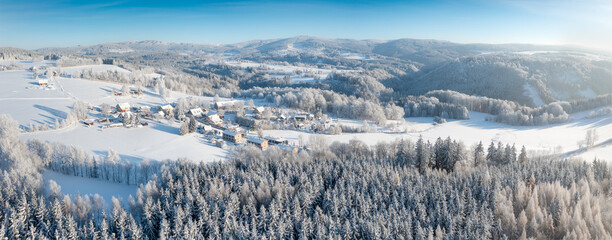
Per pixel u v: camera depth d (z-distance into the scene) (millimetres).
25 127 172375
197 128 191875
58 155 129125
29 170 106500
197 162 137250
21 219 81688
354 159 125250
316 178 101562
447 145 129125
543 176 98750
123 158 137750
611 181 96500
